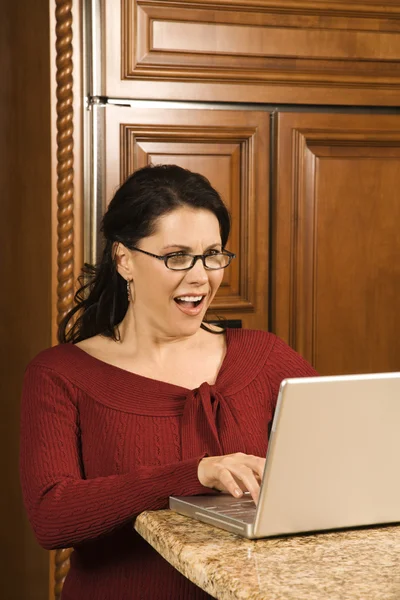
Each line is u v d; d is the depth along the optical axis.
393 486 1.54
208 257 2.04
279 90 3.37
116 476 1.78
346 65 3.44
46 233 3.25
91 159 3.21
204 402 2.01
